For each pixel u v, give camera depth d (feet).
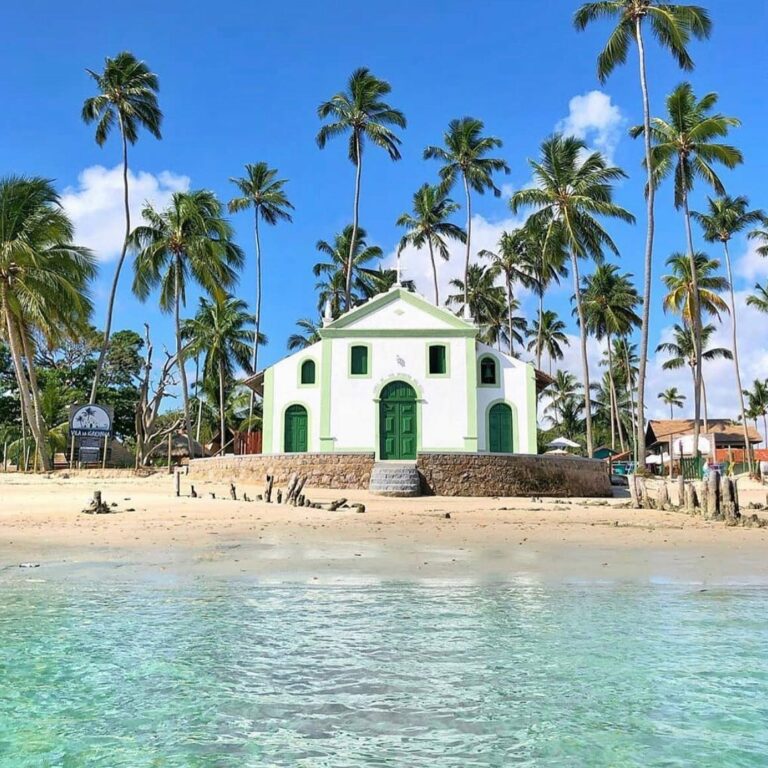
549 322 245.04
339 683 17.71
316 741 14.29
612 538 52.85
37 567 36.24
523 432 114.01
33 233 116.16
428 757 13.53
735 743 14.17
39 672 18.49
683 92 131.34
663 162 128.06
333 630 22.89
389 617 24.76
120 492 85.56
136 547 44.27
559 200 137.69
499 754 13.65
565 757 13.51
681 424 244.83
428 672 18.58
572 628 23.24
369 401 113.39
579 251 136.26
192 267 147.13
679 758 13.47
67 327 120.57
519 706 16.16
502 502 88.33
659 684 17.67
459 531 56.24
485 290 215.51
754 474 169.89
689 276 167.43
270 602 27.32
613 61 118.52
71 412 113.19
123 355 206.08
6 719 15.40
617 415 246.27
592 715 15.65
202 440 226.58
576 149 138.92
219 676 18.24
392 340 114.83
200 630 22.79
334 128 155.53
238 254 153.69
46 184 117.39
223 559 39.42
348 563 38.24
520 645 21.17
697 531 58.70
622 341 259.39
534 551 44.57
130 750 13.88
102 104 140.67
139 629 22.93
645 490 84.23
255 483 103.45
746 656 20.03
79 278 121.39
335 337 115.03
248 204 183.93
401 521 62.75
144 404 176.55
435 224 173.88
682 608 26.58
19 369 114.42
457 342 114.62
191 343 195.42
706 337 214.28
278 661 19.49
